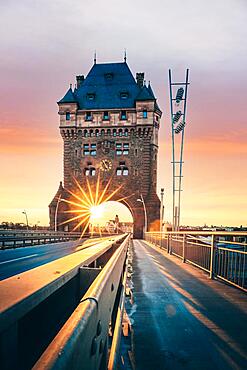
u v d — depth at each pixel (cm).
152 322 427
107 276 184
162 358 313
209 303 536
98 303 120
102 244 630
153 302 541
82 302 114
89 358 96
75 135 6122
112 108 6122
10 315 84
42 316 194
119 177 5944
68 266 216
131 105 6238
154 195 5866
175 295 598
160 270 970
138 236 5659
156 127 6234
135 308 500
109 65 6931
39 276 159
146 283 729
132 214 5884
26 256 1716
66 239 4325
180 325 416
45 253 1922
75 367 73
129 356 315
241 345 349
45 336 194
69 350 68
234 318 449
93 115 6147
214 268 815
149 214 5722
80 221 5862
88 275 235
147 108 5997
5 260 1496
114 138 6072
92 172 6094
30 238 2786
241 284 671
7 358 82
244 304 531
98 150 6050
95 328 112
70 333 77
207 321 434
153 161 6041
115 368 177
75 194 5962
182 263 1193
